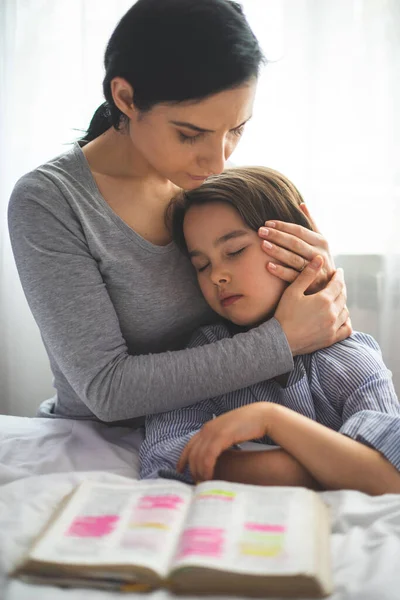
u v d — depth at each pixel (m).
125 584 0.64
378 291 1.78
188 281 1.18
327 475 0.85
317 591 0.61
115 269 1.10
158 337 1.18
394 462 0.85
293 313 1.03
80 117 1.82
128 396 0.99
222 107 0.93
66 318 1.02
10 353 1.91
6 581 0.66
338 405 1.07
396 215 1.73
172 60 0.90
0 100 1.82
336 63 1.72
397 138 1.71
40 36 1.81
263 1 1.73
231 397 1.12
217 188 1.12
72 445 1.12
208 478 0.87
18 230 1.05
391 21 1.69
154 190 1.18
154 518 0.72
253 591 0.62
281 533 0.67
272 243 1.09
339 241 1.78
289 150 1.76
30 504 0.81
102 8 1.77
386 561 0.66
